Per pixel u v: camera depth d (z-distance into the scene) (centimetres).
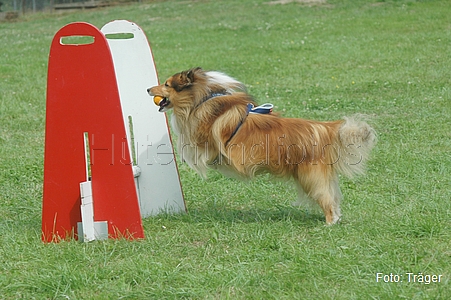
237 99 624
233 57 1764
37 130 1095
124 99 668
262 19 2447
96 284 488
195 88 625
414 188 734
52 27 2680
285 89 1364
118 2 3272
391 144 930
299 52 1789
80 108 564
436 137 954
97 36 551
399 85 1341
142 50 661
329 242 568
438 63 1528
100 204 579
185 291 468
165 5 3031
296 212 669
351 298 450
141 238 582
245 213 680
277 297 454
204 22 2483
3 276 502
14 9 3441
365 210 666
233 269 505
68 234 586
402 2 2538
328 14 2444
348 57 1673
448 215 626
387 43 1828
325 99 1245
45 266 522
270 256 530
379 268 503
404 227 589
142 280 492
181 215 668
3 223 654
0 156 926
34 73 1650
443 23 2078
